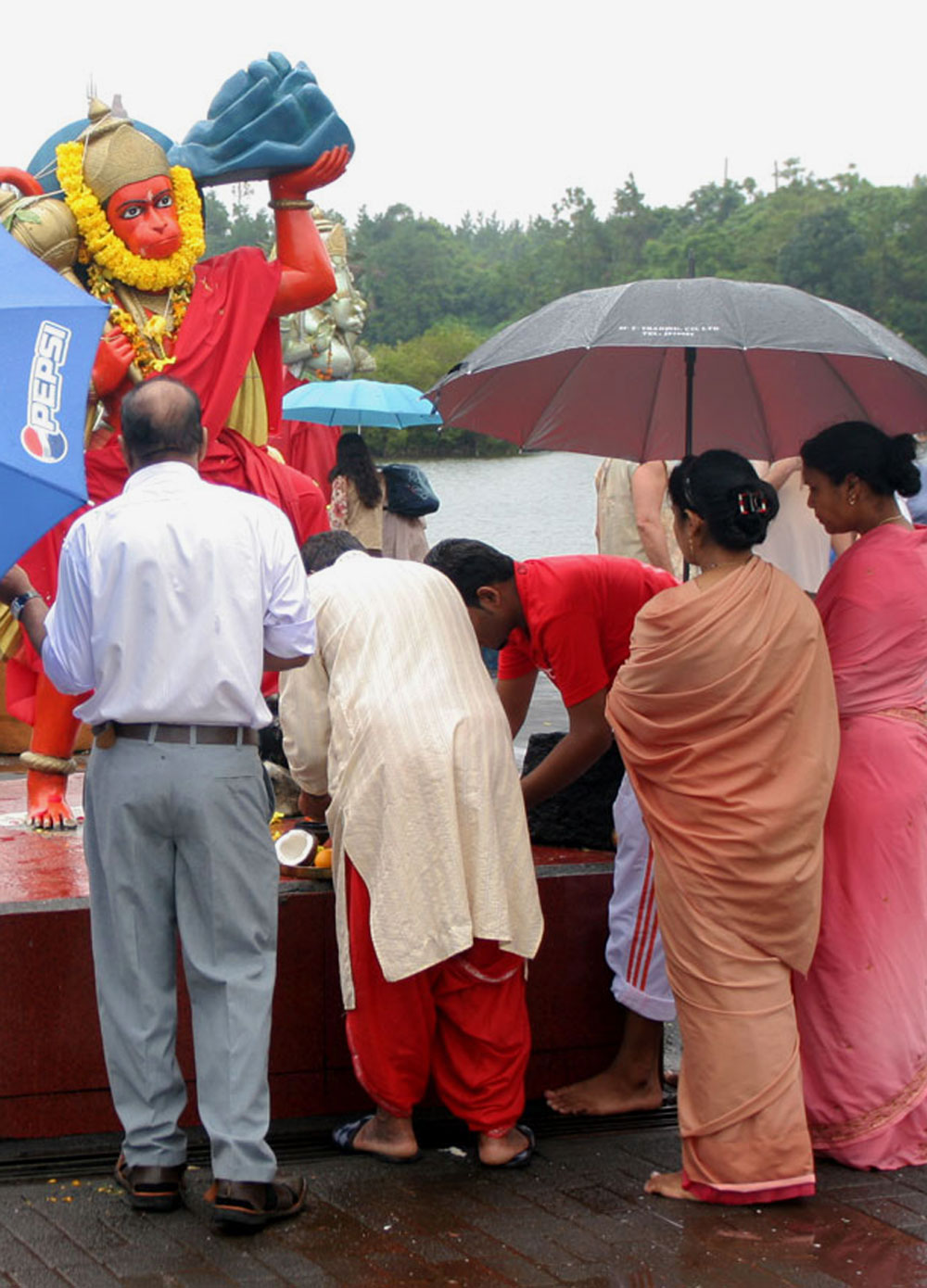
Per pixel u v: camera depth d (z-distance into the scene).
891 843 4.03
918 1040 4.07
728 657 3.74
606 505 7.95
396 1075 4.02
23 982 4.03
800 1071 3.86
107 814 3.57
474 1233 3.62
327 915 4.26
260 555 3.63
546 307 4.33
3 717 8.08
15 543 3.25
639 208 61.41
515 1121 4.08
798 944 3.81
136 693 3.51
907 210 48.09
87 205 5.67
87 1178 3.92
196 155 5.92
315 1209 3.76
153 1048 3.62
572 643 4.20
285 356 12.38
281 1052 4.26
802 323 3.99
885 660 4.05
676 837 3.85
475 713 3.97
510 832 3.97
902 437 4.15
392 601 4.05
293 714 4.12
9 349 3.39
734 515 3.78
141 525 3.55
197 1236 3.57
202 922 3.58
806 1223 3.70
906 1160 4.06
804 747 3.79
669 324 3.97
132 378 5.85
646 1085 4.46
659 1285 3.35
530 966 4.47
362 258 55.88
